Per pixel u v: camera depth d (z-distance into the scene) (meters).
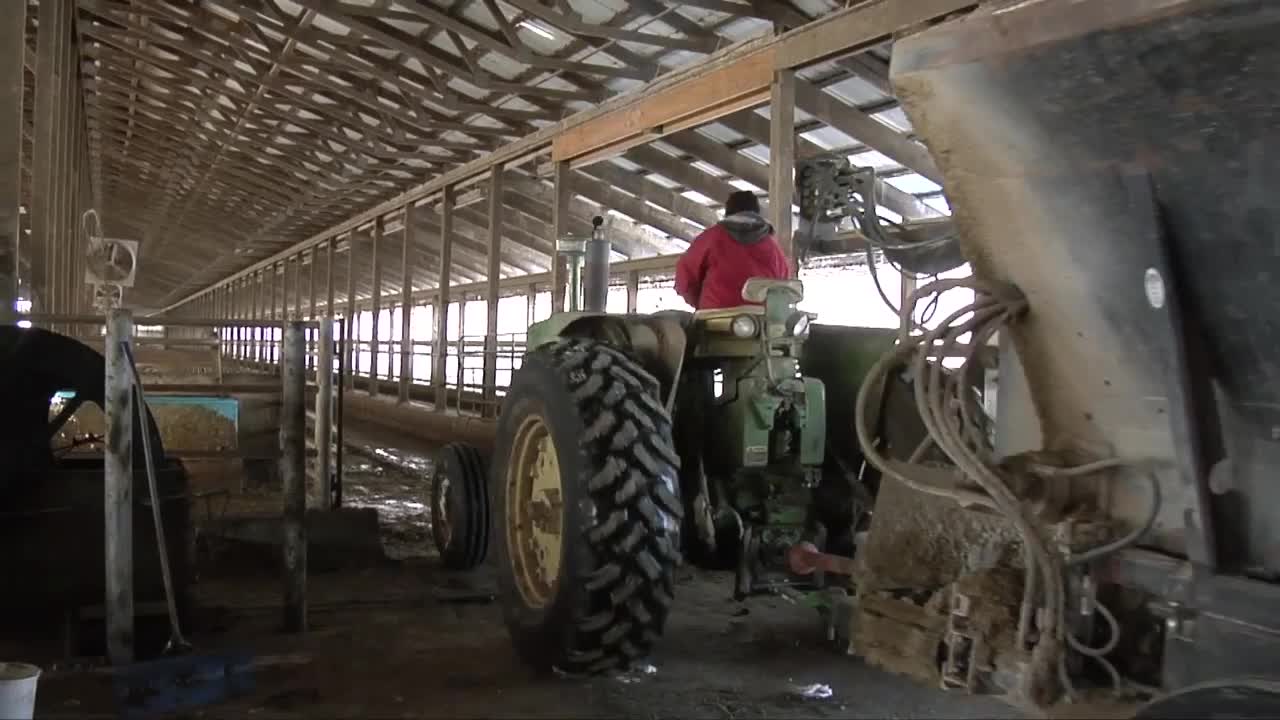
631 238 14.83
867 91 9.05
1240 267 1.71
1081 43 1.65
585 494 3.30
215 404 7.32
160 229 37.12
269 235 30.02
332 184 20.91
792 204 8.30
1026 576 1.98
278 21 11.87
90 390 4.17
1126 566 1.93
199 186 26.70
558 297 9.29
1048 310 2.06
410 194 18.77
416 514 8.00
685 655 4.05
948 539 2.27
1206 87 1.56
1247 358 1.77
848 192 4.79
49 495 4.07
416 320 27.62
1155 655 1.89
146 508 4.12
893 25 7.16
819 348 4.62
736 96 8.98
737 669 3.89
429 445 14.31
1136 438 1.97
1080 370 2.05
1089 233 1.88
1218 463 1.84
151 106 20.22
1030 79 1.77
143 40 15.18
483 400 14.27
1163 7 1.51
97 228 8.84
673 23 9.55
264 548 5.65
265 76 14.27
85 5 13.27
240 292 45.06
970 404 2.16
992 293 2.12
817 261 10.04
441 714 3.37
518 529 3.83
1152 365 1.89
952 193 2.09
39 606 4.01
